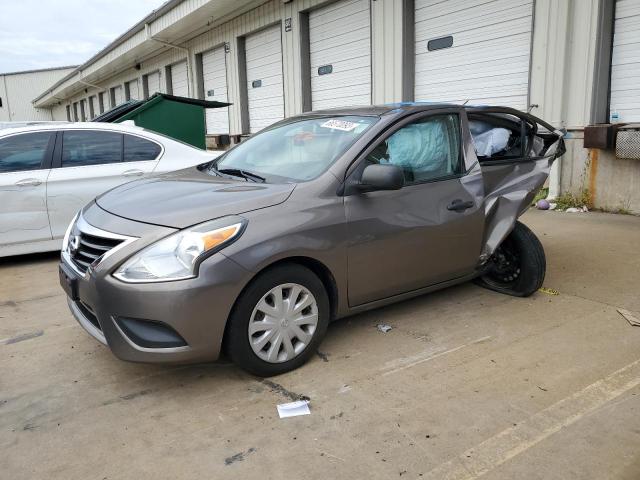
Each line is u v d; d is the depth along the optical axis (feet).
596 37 24.12
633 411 9.02
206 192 10.80
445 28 31.07
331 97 39.68
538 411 9.09
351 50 37.04
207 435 8.66
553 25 25.44
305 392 9.87
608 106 25.02
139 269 9.17
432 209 12.19
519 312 13.50
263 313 10.00
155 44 60.39
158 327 9.30
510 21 27.68
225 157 14.28
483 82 29.58
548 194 27.09
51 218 18.83
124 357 9.45
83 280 9.87
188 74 59.31
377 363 10.93
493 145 14.70
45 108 154.71
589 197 25.61
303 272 10.34
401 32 32.73
